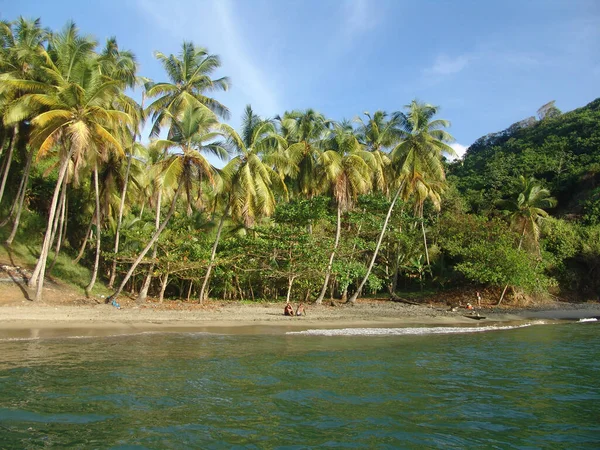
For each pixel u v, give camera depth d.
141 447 7.18
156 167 24.11
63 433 7.60
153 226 31.59
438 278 41.97
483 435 8.20
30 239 31.19
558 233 44.50
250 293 35.62
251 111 28.25
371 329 22.28
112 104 24.58
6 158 30.64
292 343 17.38
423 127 32.72
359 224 37.66
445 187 47.09
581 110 82.44
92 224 33.69
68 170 26.89
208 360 13.67
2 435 7.41
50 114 20.06
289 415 8.98
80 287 28.05
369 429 8.35
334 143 33.81
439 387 11.45
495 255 34.75
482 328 23.98
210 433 7.87
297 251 31.30
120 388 10.27
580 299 40.94
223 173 25.97
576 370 13.63
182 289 33.09
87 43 23.22
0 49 24.78
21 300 22.66
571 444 7.87
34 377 10.90
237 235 33.53
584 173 59.31
